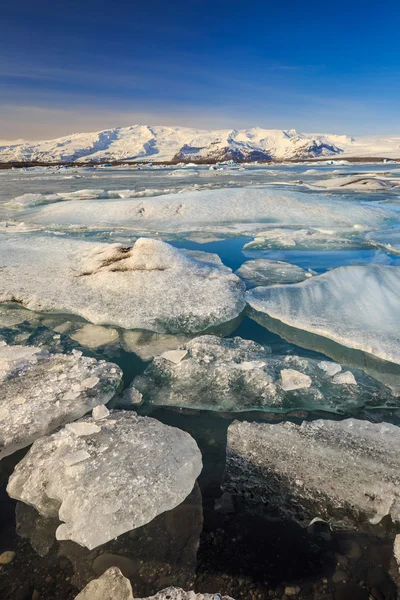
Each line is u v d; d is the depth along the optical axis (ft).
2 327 13.89
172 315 14.17
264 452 7.95
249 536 6.25
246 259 23.43
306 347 12.52
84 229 32.89
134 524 6.31
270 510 6.75
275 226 32.55
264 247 26.12
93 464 7.32
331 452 7.88
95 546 6.01
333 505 6.81
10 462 8.07
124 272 17.22
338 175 93.25
